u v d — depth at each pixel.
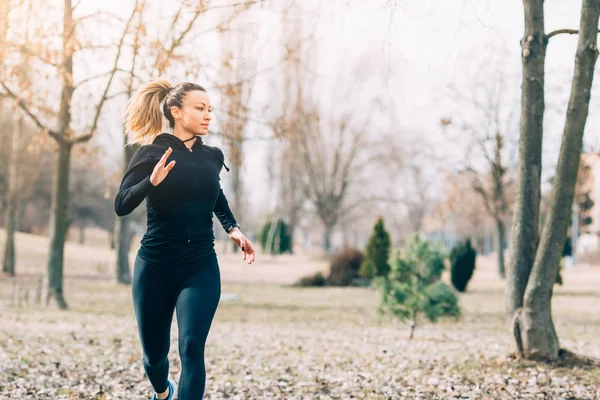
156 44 12.01
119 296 21.66
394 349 10.19
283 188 57.16
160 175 3.47
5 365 7.71
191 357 3.62
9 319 13.57
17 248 40.59
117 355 8.93
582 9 7.36
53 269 17.02
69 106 15.85
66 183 17.16
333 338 11.87
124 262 27.36
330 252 50.50
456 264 26.56
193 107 3.89
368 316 16.88
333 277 30.00
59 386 6.78
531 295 7.86
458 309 11.98
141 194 3.59
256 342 11.00
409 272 12.16
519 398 6.21
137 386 6.84
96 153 17.06
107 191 17.61
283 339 11.55
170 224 3.76
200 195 3.80
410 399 6.29
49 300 16.88
